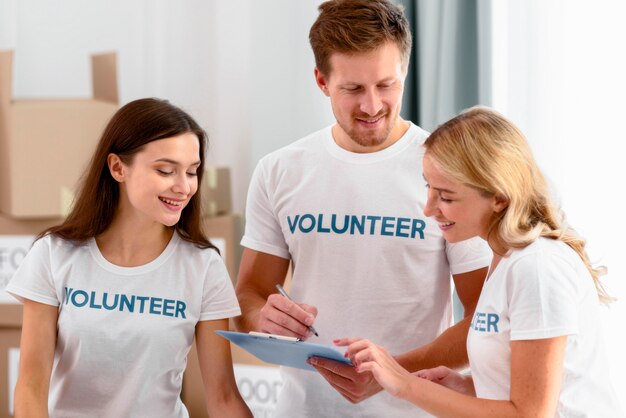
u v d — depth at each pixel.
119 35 3.42
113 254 1.75
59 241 1.76
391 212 1.82
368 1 1.71
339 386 1.71
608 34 2.51
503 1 2.63
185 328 1.74
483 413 1.46
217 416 1.77
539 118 2.58
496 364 1.50
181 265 1.76
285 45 3.03
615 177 2.51
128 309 1.71
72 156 2.81
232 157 3.34
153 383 1.72
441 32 2.68
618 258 2.51
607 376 1.50
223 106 3.34
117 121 1.71
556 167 2.57
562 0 2.55
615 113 2.51
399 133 1.86
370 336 1.84
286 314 1.73
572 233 1.52
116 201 1.75
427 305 1.84
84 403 1.72
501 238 1.50
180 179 1.68
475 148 1.48
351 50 1.68
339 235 1.83
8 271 2.85
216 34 3.33
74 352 1.71
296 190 1.88
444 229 1.57
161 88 3.39
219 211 3.00
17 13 3.43
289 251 1.93
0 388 2.89
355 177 1.84
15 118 2.78
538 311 1.42
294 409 1.91
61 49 3.45
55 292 1.75
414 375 1.58
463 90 2.70
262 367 2.72
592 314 1.48
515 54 2.61
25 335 1.73
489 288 1.53
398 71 1.71
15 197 2.79
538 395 1.42
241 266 2.00
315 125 3.00
